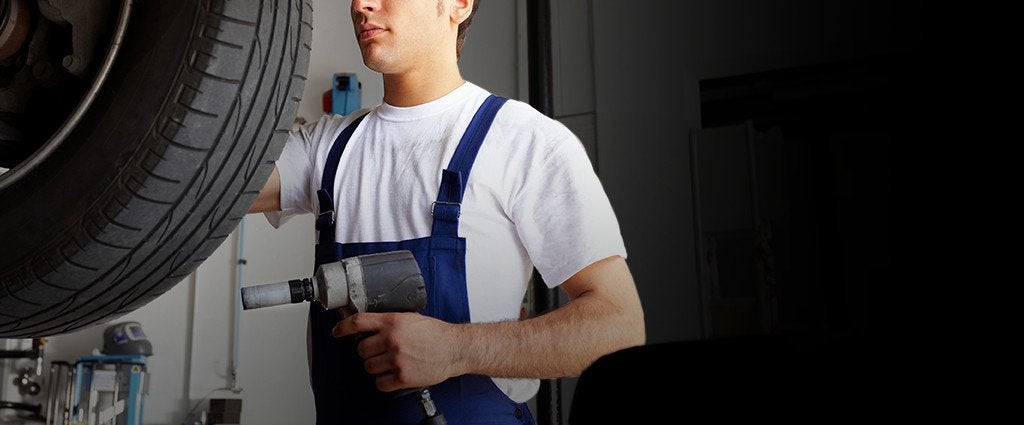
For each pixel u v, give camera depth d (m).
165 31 0.95
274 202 1.33
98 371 4.24
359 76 4.81
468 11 1.33
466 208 1.15
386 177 1.23
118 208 0.93
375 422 1.09
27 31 1.05
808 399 0.38
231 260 4.78
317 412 1.17
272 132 0.98
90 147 0.95
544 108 1.30
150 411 4.64
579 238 1.11
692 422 0.41
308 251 4.79
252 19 0.94
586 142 1.91
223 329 4.70
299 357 4.67
